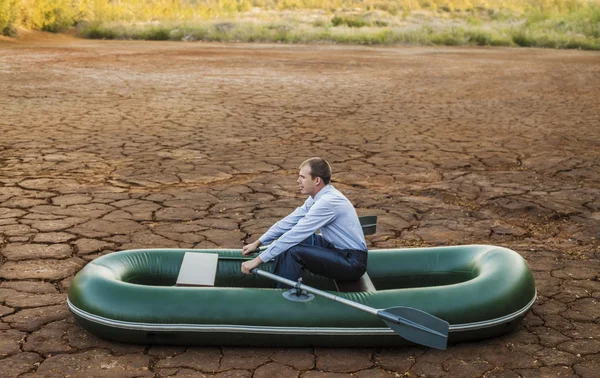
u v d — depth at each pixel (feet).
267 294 14.30
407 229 22.95
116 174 29.27
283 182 28.40
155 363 13.73
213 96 54.80
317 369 13.64
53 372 13.29
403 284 16.46
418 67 84.84
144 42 125.80
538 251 20.95
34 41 119.03
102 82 62.03
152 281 16.02
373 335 14.14
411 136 40.04
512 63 93.25
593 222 23.93
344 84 65.36
